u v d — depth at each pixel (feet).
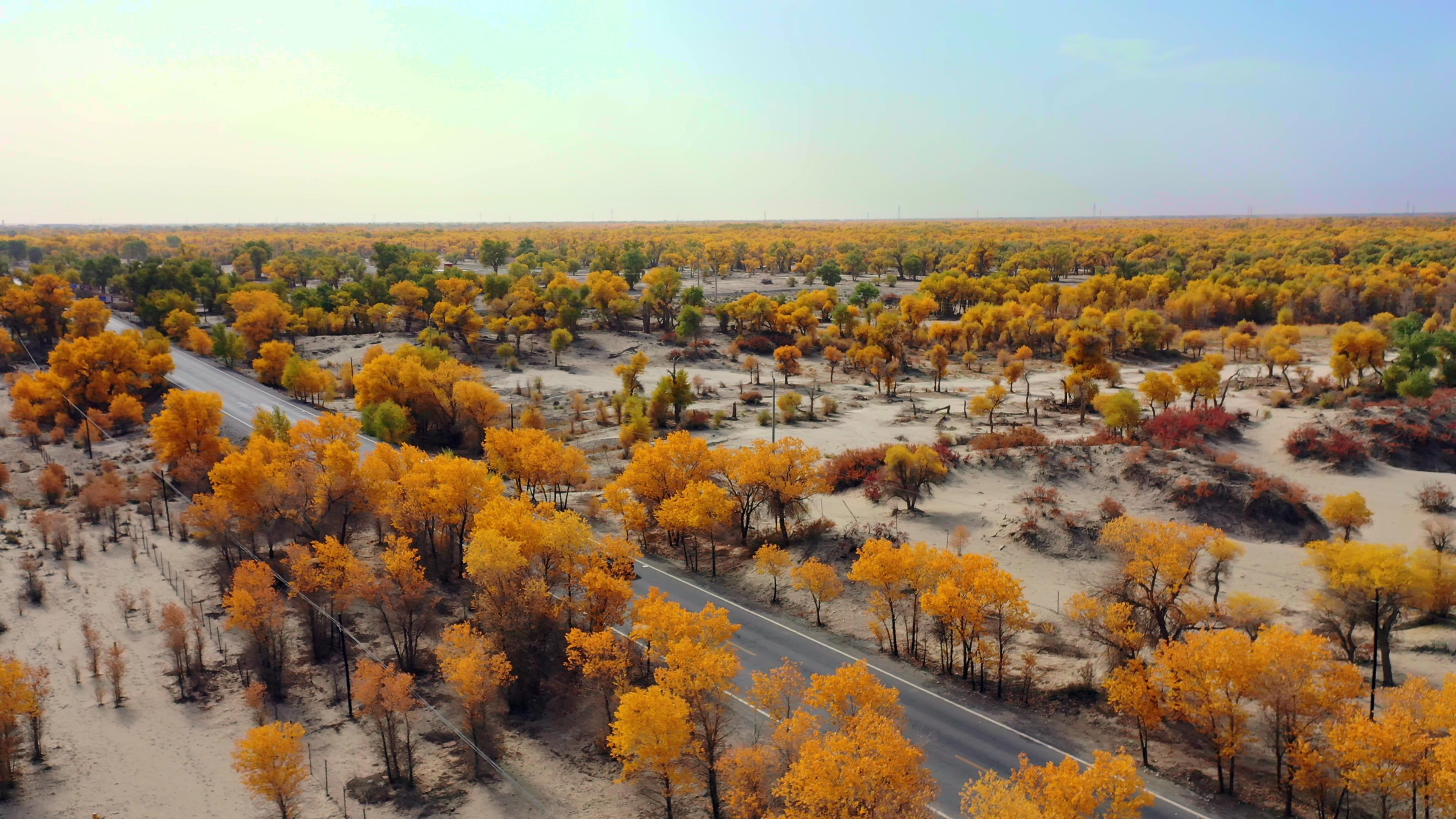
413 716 189.47
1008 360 569.64
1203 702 144.36
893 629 198.80
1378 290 654.53
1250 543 250.57
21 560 268.82
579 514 296.10
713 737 153.79
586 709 187.42
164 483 339.36
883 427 409.28
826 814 123.44
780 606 229.66
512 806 156.56
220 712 193.36
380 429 377.71
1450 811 118.73
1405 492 284.00
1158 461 288.92
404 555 211.61
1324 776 137.49
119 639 224.74
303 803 160.25
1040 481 296.51
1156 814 139.85
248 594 205.77
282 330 602.44
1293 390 432.66
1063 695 178.81
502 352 559.79
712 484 252.21
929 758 158.40
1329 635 187.32
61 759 176.65
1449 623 189.57
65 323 604.49
